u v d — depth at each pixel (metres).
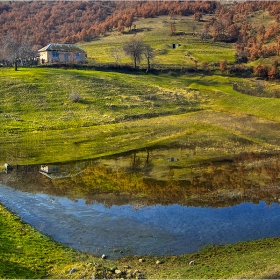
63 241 22.95
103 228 24.97
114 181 36.06
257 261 19.89
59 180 36.28
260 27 185.88
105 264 19.89
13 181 35.78
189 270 19.05
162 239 23.39
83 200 30.55
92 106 70.88
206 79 107.19
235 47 163.62
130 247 22.30
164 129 60.34
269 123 63.72
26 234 23.05
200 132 58.28
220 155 46.12
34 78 81.88
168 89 90.38
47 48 112.94
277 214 27.77
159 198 31.14
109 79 90.50
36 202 29.94
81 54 118.38
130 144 51.56
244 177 37.38
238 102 79.56
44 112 66.06
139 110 72.00
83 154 46.66
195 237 23.75
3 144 50.59
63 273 18.30
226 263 19.98
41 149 48.62
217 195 31.98
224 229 25.03
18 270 18.08
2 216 25.80
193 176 37.75
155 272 19.02
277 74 114.88
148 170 40.00
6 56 103.25
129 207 28.95
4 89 73.25
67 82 82.50
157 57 139.38
